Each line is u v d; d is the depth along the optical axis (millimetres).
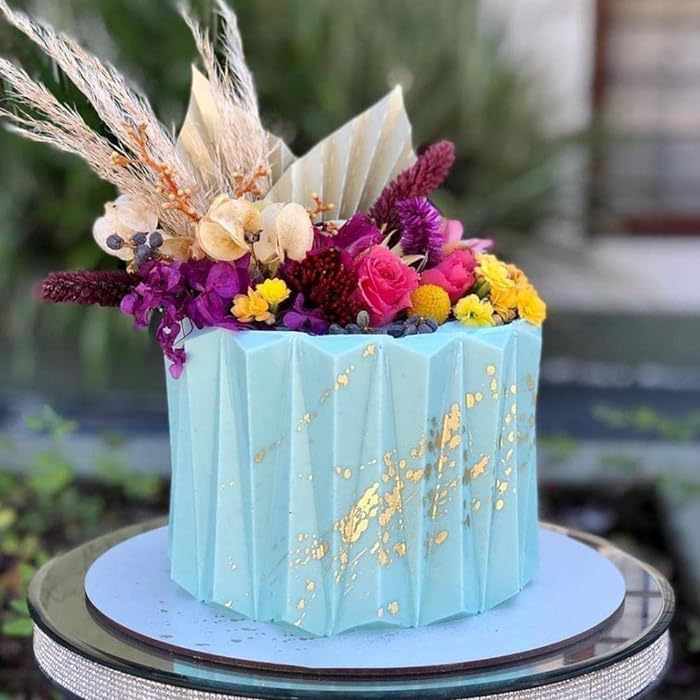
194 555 930
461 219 2371
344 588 888
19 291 2381
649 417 1907
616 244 3186
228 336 888
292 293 899
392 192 953
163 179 910
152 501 1901
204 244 885
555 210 2635
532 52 2668
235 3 2229
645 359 2969
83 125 918
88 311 2359
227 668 856
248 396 879
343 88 2244
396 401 877
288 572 885
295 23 2305
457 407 891
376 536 885
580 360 2961
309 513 881
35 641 942
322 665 849
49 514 1741
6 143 2256
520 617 912
